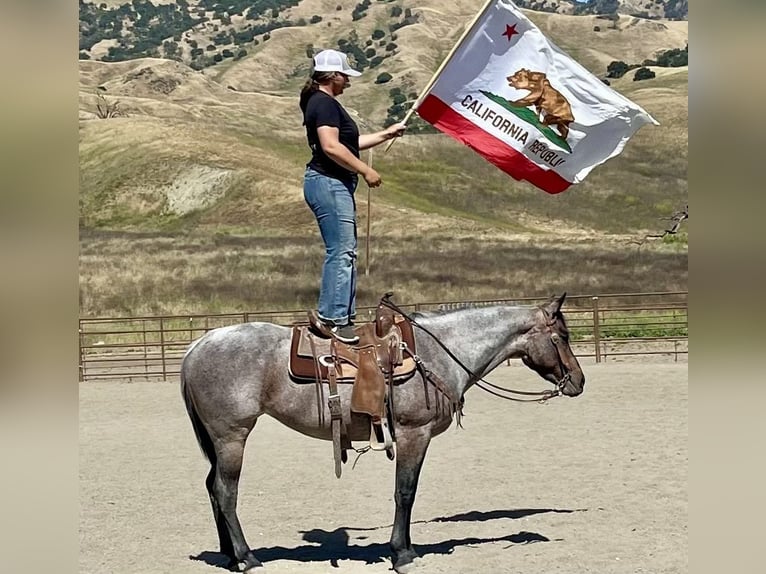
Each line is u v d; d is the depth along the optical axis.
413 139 82.00
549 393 7.72
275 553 7.84
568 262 45.41
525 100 8.31
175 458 12.85
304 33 183.38
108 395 20.05
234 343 7.10
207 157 71.56
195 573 7.26
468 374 7.49
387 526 8.78
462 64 8.30
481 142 8.32
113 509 9.80
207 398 7.02
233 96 114.31
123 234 57.00
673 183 70.56
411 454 7.21
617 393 17.47
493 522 8.72
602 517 8.77
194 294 40.06
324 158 7.11
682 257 46.16
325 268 7.17
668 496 9.50
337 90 7.25
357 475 11.32
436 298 38.12
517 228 62.88
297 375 6.98
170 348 28.11
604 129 8.28
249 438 14.34
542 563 7.25
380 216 60.03
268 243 52.78
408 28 168.75
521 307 7.73
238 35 193.50
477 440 13.33
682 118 82.75
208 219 62.47
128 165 70.00
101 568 7.47
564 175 8.35
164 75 117.31
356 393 6.96
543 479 10.61
